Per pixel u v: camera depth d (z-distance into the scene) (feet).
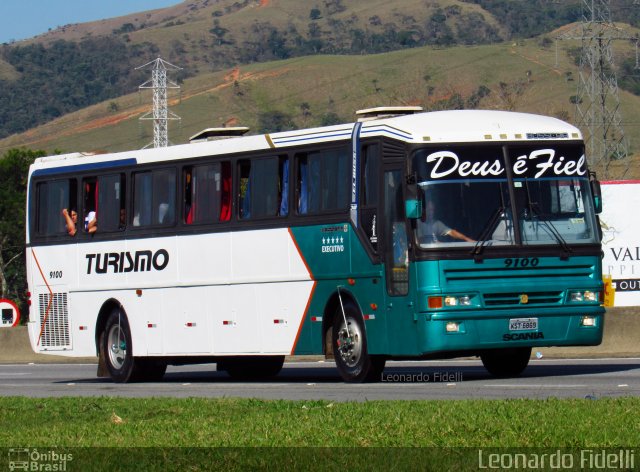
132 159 85.56
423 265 65.62
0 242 279.49
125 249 85.66
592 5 283.38
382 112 72.64
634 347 95.66
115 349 86.79
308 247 72.90
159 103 369.09
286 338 74.59
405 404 51.11
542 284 66.85
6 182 292.81
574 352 96.17
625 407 46.32
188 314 81.10
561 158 68.59
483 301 65.77
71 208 90.22
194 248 80.64
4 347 129.49
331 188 71.67
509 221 66.85
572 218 68.33
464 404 49.85
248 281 76.89
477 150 67.21
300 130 74.18
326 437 41.73
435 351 65.26
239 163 77.87
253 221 76.59
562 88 649.61
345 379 71.46
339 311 71.72
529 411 45.93
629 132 612.70
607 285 96.63
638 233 129.90
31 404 61.11
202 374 97.45
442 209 66.18
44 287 92.17
